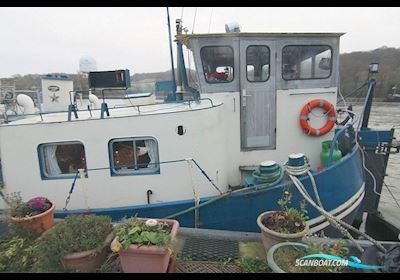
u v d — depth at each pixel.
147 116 4.48
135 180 4.64
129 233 2.92
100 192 4.65
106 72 4.61
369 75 6.22
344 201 4.87
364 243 3.81
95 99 8.25
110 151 4.58
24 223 3.63
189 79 6.32
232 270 3.33
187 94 6.40
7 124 4.56
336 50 5.15
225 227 4.57
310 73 5.20
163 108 5.36
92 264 2.99
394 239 6.64
